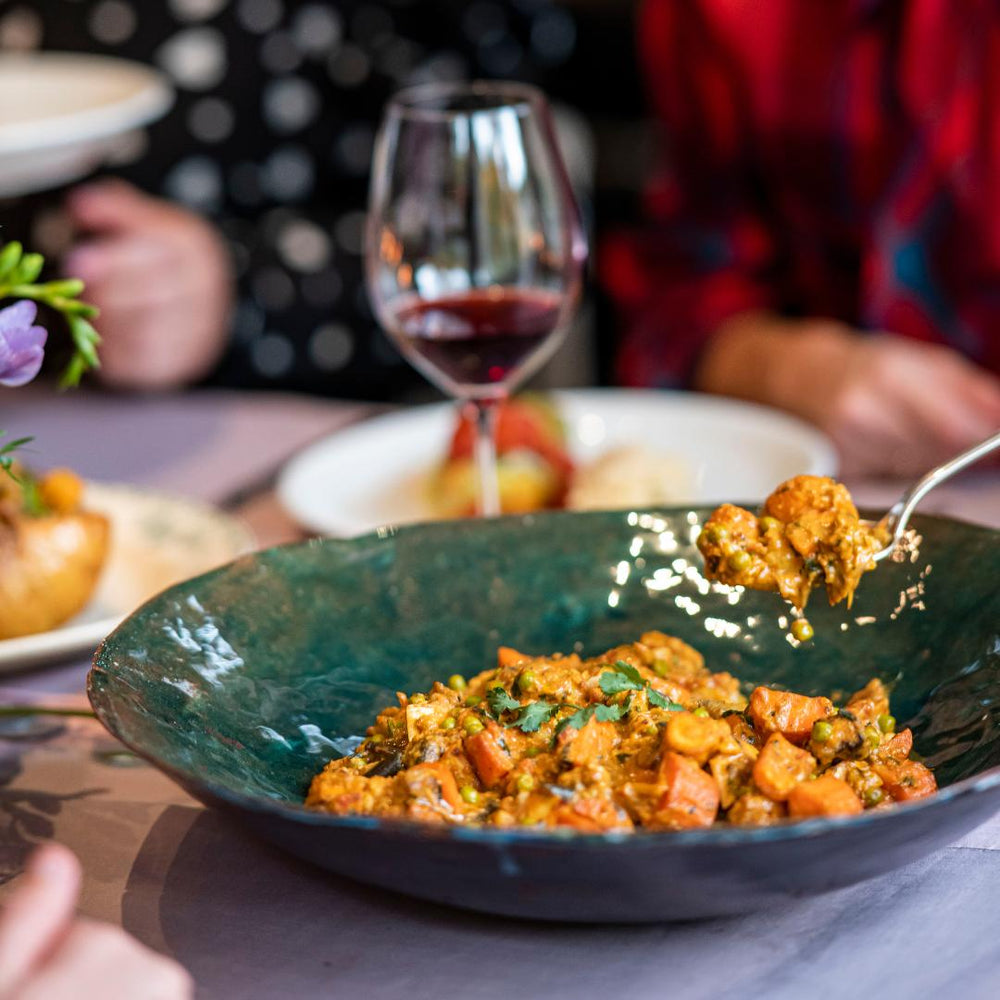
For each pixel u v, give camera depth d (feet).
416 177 4.23
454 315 4.28
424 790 2.68
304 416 6.54
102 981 2.09
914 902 2.74
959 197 7.43
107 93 7.14
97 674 2.77
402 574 3.53
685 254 8.61
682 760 2.63
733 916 2.71
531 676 3.02
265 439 6.24
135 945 2.20
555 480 5.49
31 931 2.11
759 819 2.62
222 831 3.14
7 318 2.99
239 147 10.52
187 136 10.43
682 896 2.40
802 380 7.31
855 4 7.61
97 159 6.82
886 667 3.30
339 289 10.26
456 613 3.55
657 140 11.32
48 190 10.03
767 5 7.98
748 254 8.45
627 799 2.64
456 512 5.25
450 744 2.90
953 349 7.72
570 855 2.23
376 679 3.41
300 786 3.05
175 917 2.82
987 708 3.00
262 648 3.26
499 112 4.21
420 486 5.50
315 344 10.28
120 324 7.87
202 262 8.72
